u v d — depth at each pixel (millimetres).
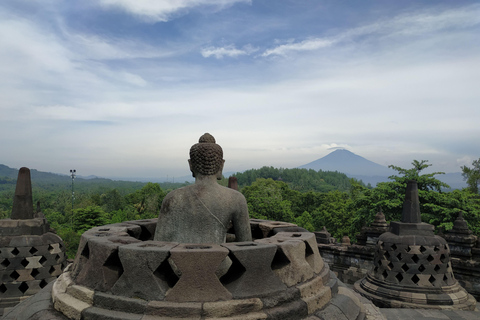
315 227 56281
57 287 5117
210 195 5617
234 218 5730
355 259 16312
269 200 47375
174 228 5461
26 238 9469
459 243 13797
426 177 30719
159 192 95562
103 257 4578
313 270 5434
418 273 10523
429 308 9938
